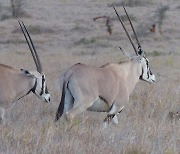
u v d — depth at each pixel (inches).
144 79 1150.3
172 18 4055.1
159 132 959.0
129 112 1203.9
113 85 1051.9
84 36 3570.4
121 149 824.3
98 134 930.7
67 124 991.6
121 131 950.4
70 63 2331.4
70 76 1019.9
